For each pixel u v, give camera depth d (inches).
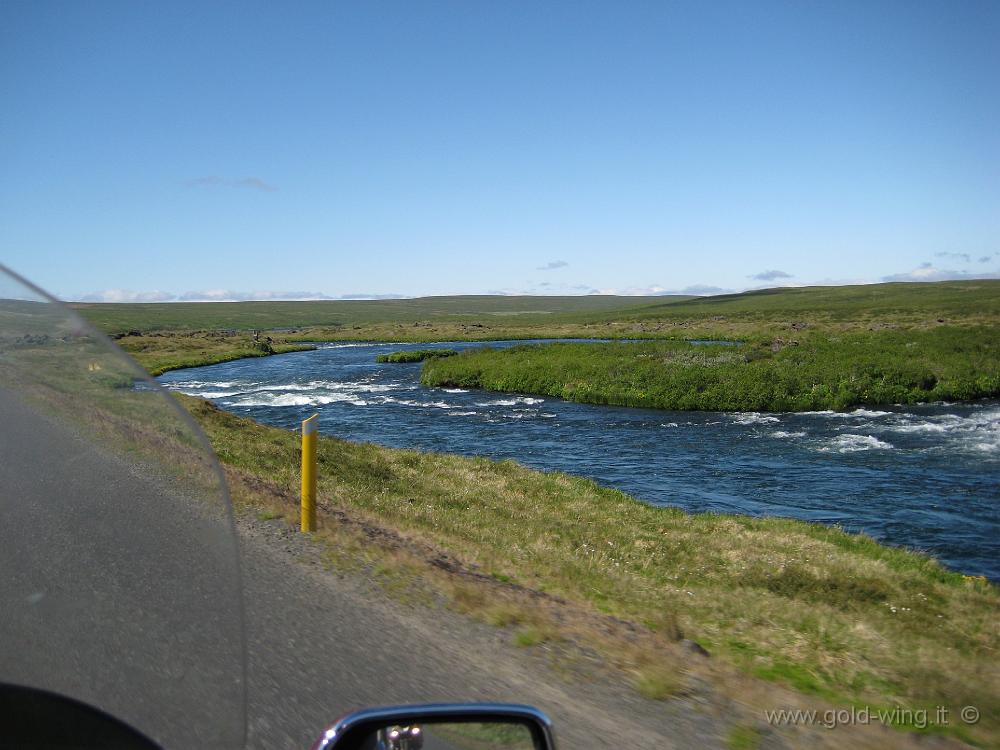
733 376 1450.5
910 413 1239.5
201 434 73.3
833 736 182.5
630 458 895.7
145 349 3002.0
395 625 231.6
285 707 168.4
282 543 317.1
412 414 1285.7
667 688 200.7
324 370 2194.9
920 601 378.0
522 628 242.4
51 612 61.5
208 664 66.7
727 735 177.9
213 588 69.1
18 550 61.4
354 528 371.2
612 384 1521.9
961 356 1640.0
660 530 541.6
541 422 1187.9
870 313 4315.9
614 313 7834.6
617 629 261.1
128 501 66.1
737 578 423.2
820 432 1068.5
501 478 694.5
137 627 64.3
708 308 7175.2
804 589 400.5
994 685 231.6
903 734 187.8
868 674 239.1
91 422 65.6
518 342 3614.7
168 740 63.1
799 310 5157.5
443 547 378.6
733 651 255.9
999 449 927.0
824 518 637.9
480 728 94.1
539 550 429.4
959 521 622.8
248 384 1814.7
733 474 808.3
